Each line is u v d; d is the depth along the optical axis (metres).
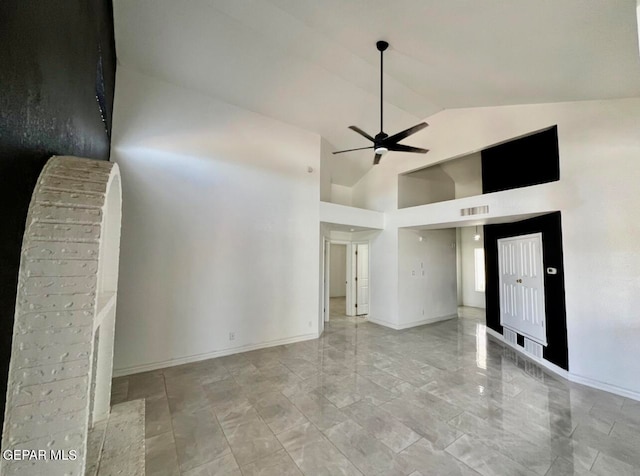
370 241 6.80
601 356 3.26
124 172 3.55
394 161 6.27
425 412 2.70
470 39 2.62
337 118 4.96
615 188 3.26
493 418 2.61
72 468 0.96
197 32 3.16
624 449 2.19
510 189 4.27
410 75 3.79
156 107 3.80
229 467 1.98
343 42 3.19
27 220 0.96
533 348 4.21
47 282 0.97
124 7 2.85
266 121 4.78
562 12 1.98
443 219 5.21
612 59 2.42
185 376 3.46
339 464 2.01
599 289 3.32
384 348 4.67
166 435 2.33
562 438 2.32
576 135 3.57
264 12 2.87
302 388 3.19
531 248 4.34
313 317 5.18
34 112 0.94
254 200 4.57
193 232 3.99
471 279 9.07
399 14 2.54
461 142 4.92
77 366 0.99
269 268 4.68
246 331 4.41
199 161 4.09
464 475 1.91
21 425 0.90
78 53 1.46
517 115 4.17
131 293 3.53
